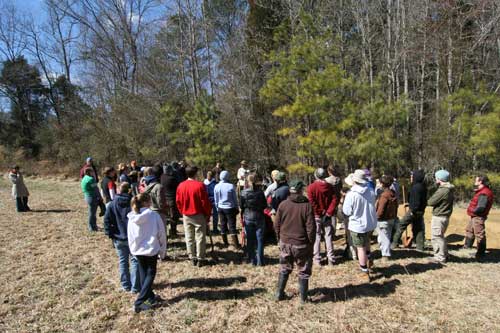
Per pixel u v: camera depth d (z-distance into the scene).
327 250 5.84
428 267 5.63
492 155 12.58
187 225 5.98
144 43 28.27
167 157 20.70
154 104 22.00
